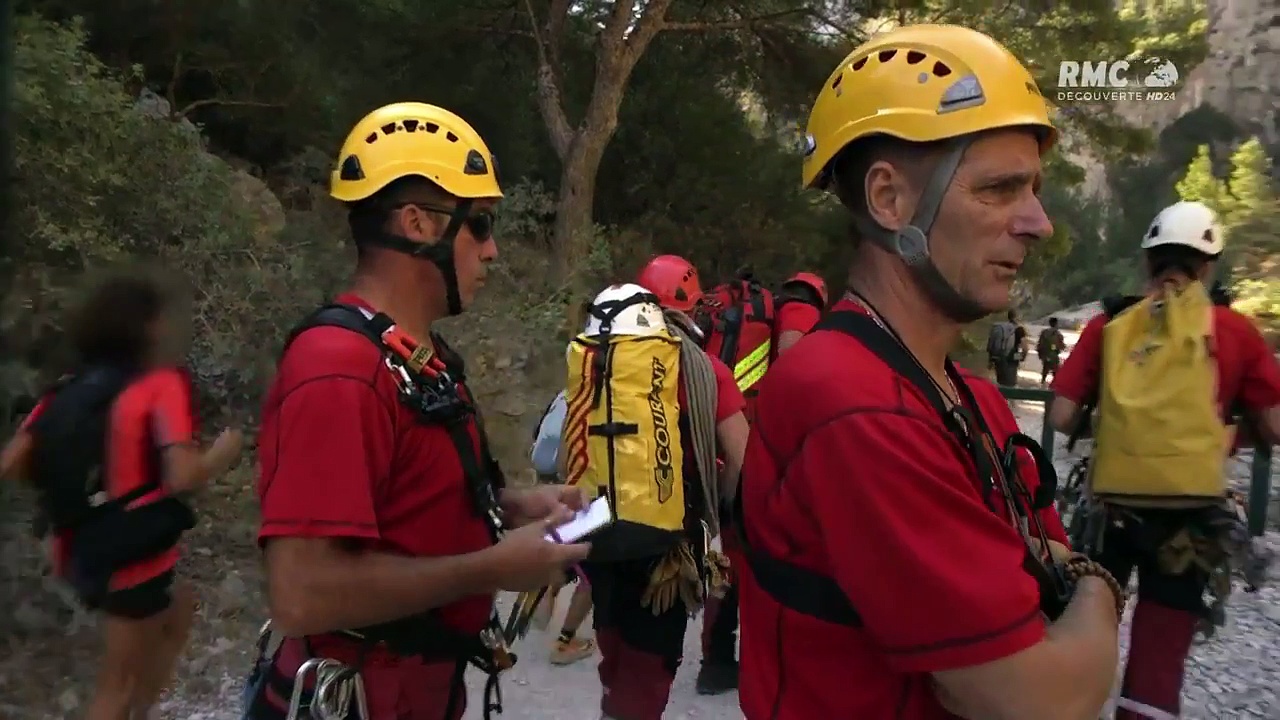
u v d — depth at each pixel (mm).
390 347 1623
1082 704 1111
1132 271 39750
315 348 1571
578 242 11359
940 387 1299
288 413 1513
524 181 11289
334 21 11992
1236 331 2871
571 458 2848
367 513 1497
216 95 10531
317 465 1483
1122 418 2891
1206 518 2814
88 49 8219
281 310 6137
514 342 8258
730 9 14180
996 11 13055
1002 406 1530
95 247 4973
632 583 2893
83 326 2910
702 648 3996
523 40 14125
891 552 1090
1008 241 1204
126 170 5500
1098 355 3082
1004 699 1068
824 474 1149
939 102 1182
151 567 2965
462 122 1826
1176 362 2840
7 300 3828
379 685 1665
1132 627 3016
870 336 1234
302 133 11047
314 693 1599
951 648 1068
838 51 13711
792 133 16297
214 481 5406
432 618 1715
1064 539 1572
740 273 4230
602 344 2910
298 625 1471
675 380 2887
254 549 5059
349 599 1488
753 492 1316
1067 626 1176
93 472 2844
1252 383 2893
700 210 15297
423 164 1688
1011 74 1199
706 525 2957
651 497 2752
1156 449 2830
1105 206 46375
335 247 7770
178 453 2904
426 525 1656
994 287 1224
